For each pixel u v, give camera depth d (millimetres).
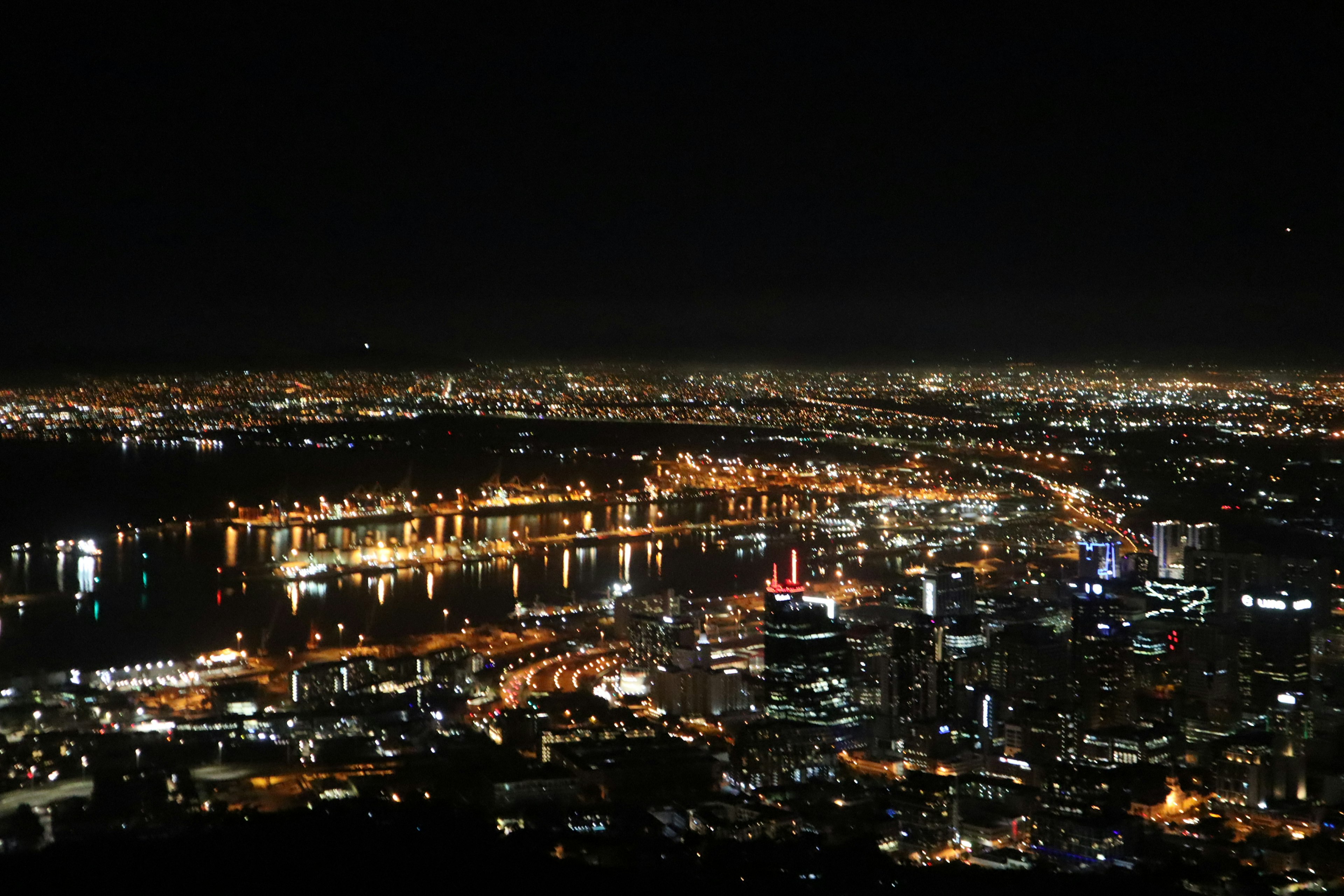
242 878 51625
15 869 51625
